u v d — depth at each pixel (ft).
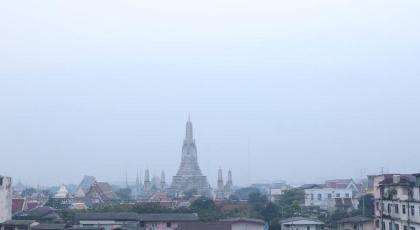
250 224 306.35
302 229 331.57
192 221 316.19
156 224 319.47
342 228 322.96
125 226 302.66
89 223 320.09
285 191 567.18
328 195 543.80
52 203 475.31
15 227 278.67
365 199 392.88
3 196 313.94
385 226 258.78
